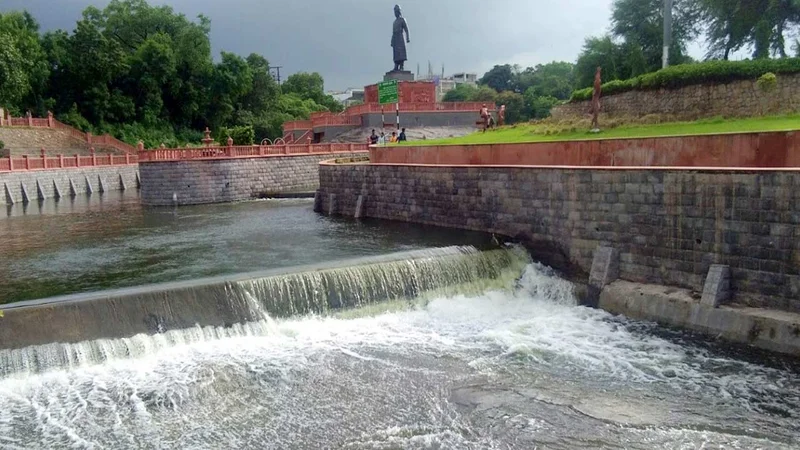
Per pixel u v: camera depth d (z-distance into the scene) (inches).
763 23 1540.4
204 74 3676.2
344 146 2006.6
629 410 464.4
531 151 955.3
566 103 1668.3
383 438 419.5
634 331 636.7
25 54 2947.8
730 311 600.4
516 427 436.8
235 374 509.0
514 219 863.7
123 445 406.9
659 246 683.4
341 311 644.1
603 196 735.1
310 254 824.3
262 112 3976.4
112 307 537.3
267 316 600.7
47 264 817.5
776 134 704.4
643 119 1365.7
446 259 730.2
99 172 2260.1
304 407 461.7
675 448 409.7
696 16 1990.7
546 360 559.8
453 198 978.1
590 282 735.1
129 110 3316.9
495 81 5123.0
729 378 519.8
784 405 470.9
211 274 715.4
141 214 1433.3
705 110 1320.1
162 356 529.7
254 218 1268.5
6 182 1782.7
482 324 658.8
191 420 439.2
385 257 709.9
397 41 2731.3
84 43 3152.1
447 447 407.8
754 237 602.9
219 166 1662.2
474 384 507.2
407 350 577.0
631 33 2112.5
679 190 660.1
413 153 1155.3
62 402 455.5
